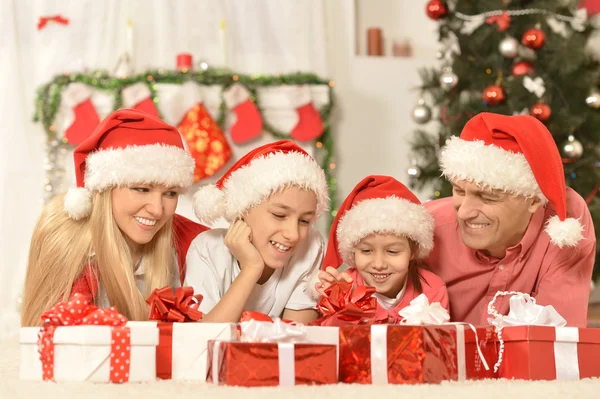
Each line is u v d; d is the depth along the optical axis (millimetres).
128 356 1425
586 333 1538
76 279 1809
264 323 1401
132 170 1755
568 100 3465
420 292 1923
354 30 4602
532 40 3383
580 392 1274
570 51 3393
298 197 1784
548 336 1518
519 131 1766
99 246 1802
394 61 4637
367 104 4590
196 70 4176
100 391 1279
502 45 3441
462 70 3586
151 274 1902
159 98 3932
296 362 1343
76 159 1840
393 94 4625
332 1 4578
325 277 1814
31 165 4086
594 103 3430
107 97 3973
